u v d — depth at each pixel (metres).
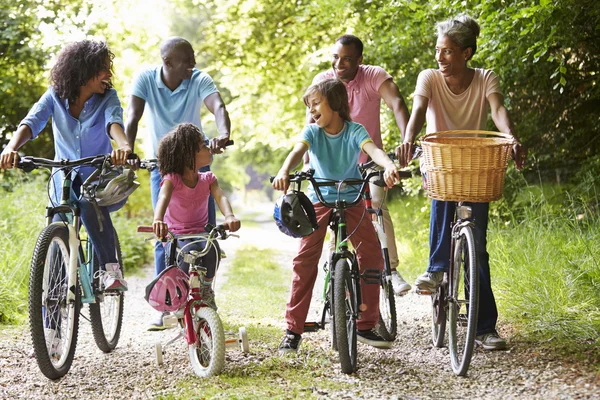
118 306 5.77
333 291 4.80
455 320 4.90
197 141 4.96
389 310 5.49
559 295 6.08
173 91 6.29
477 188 4.57
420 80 5.35
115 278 5.16
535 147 10.64
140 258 11.67
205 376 4.75
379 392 4.34
